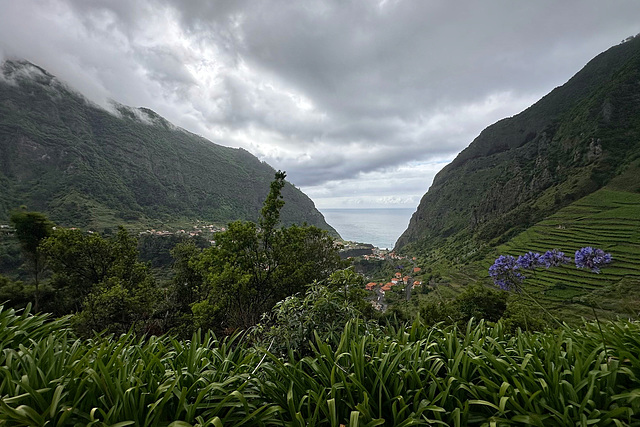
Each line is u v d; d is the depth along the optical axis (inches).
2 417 56.0
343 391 75.3
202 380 73.4
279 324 127.2
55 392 61.8
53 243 691.4
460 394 74.7
